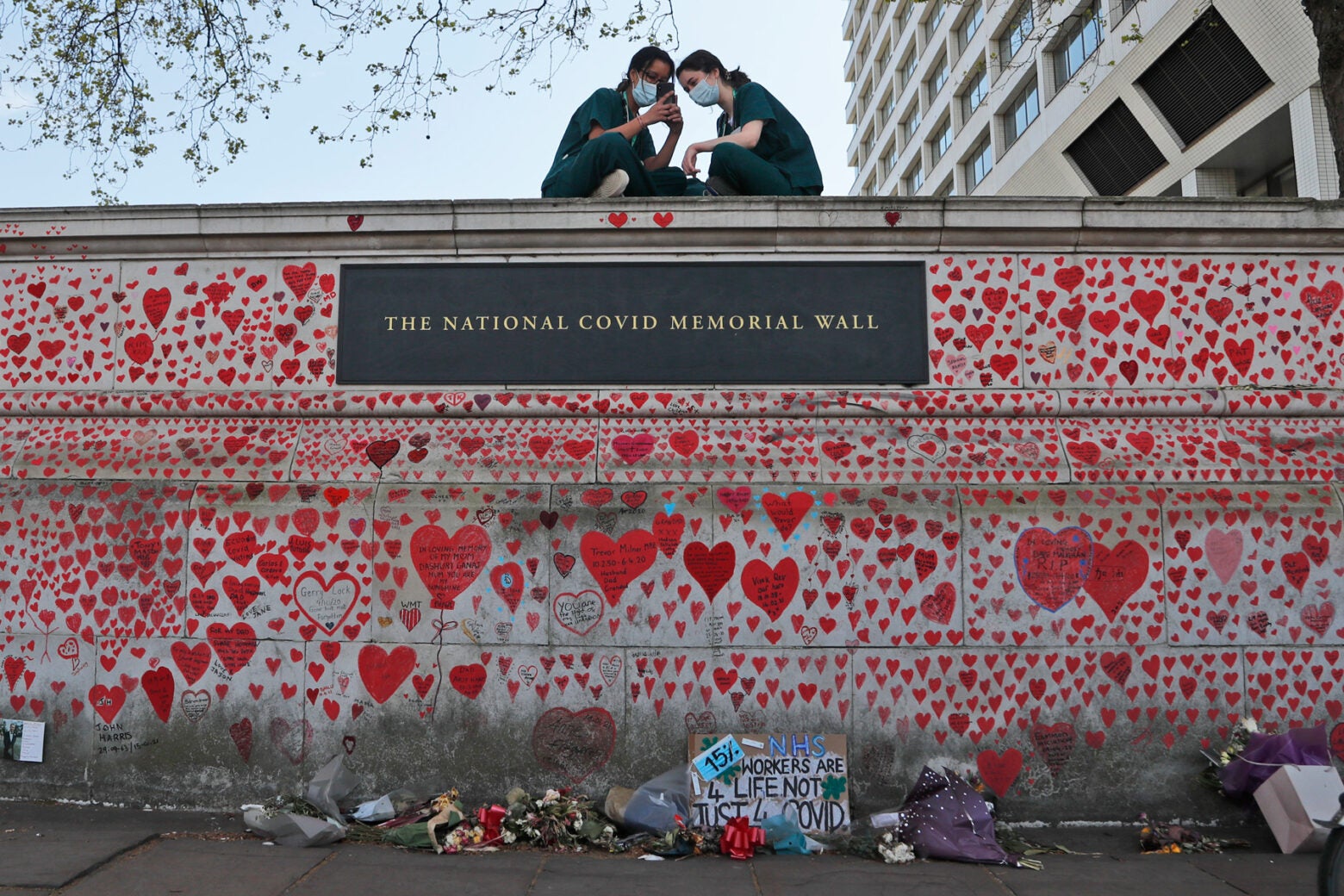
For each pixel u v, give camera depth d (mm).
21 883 4016
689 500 5383
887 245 5910
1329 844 3660
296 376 5934
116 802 5293
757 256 5914
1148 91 25391
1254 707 5199
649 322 5871
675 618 5273
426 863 4449
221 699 5336
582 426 5742
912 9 47469
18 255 6133
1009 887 4184
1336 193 19859
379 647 5324
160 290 6074
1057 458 5547
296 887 4070
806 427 5699
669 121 6918
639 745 5164
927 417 5730
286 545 5434
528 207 5836
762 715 5176
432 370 5879
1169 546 5328
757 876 4328
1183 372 5820
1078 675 5223
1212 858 4609
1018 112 35062
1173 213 5812
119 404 5887
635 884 4180
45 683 5422
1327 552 5340
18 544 5551
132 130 11992
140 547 5488
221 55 11602
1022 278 5910
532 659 5266
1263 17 20578
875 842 4707
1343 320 5859
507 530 5379
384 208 5879
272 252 6023
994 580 5293
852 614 5266
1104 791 5129
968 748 5156
